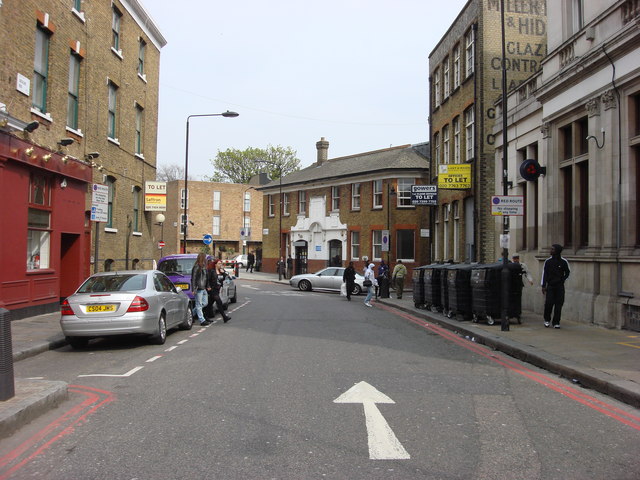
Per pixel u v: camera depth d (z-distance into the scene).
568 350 9.28
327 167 44.41
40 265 14.80
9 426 5.28
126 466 4.46
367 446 4.93
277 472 4.32
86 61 17.27
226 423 5.63
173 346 10.75
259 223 68.19
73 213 16.41
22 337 11.02
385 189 36.25
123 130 20.77
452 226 24.66
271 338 11.80
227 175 78.12
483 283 12.98
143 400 6.58
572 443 5.06
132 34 21.64
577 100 13.31
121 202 20.67
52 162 14.76
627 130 11.58
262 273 49.56
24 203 13.59
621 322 11.69
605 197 12.20
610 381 6.91
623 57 11.51
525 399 6.67
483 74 20.61
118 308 10.12
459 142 23.42
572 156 13.88
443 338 11.99
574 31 14.44
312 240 42.69
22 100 13.41
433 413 6.03
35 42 14.25
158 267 16.42
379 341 11.44
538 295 15.59
